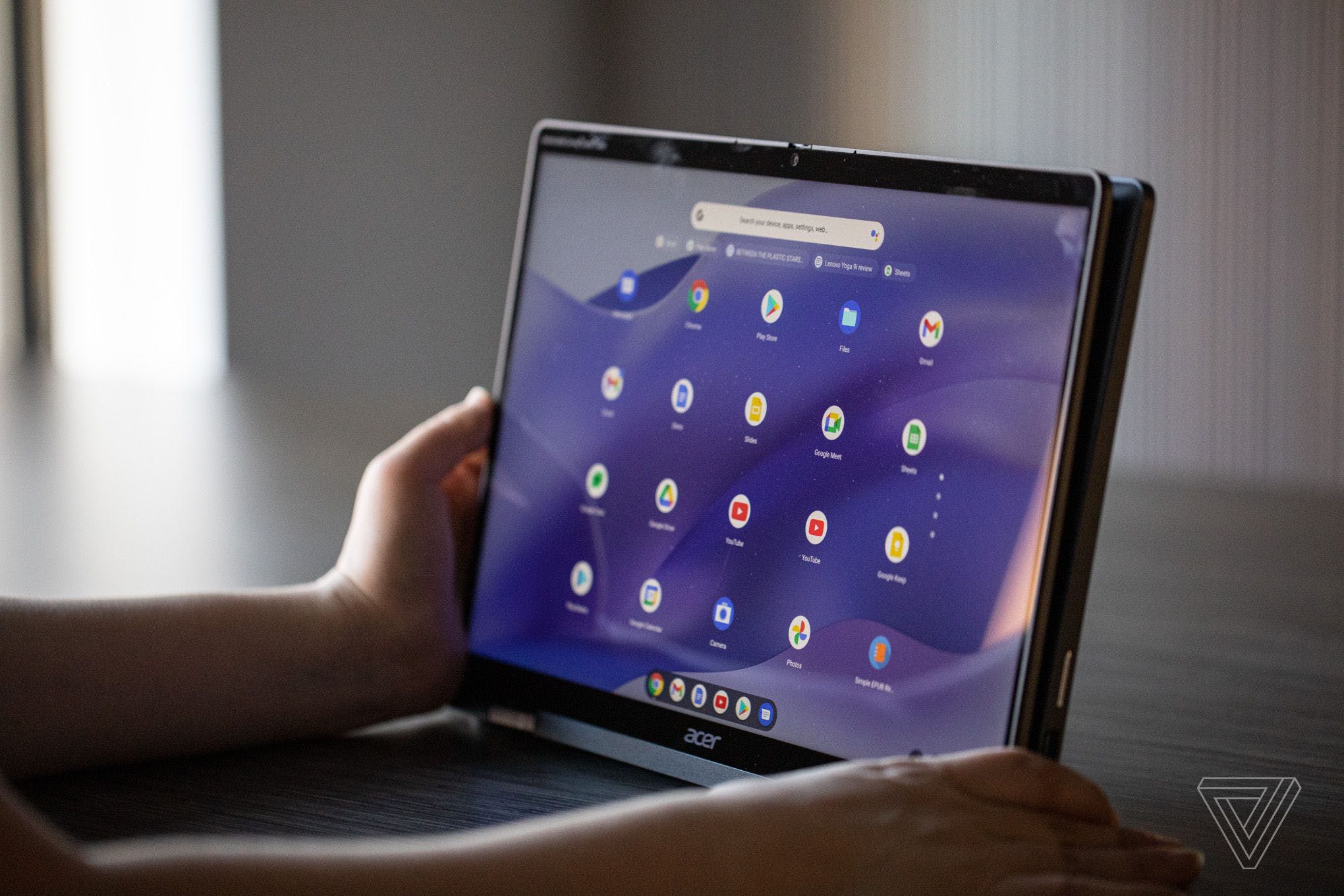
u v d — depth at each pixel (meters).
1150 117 3.12
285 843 0.41
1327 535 1.61
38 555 1.12
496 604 0.75
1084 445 0.59
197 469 1.62
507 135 4.22
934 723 0.59
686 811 0.45
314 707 0.69
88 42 3.39
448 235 4.12
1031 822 0.50
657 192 0.74
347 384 3.65
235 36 3.62
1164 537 1.58
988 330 0.61
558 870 0.41
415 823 0.58
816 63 3.81
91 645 0.63
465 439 0.76
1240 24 2.97
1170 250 3.07
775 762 0.63
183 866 0.37
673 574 0.69
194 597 0.69
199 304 3.64
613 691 0.69
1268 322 2.98
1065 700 0.60
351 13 3.84
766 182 0.70
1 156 3.33
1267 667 0.93
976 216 0.62
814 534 0.65
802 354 0.67
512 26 4.14
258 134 3.69
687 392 0.71
